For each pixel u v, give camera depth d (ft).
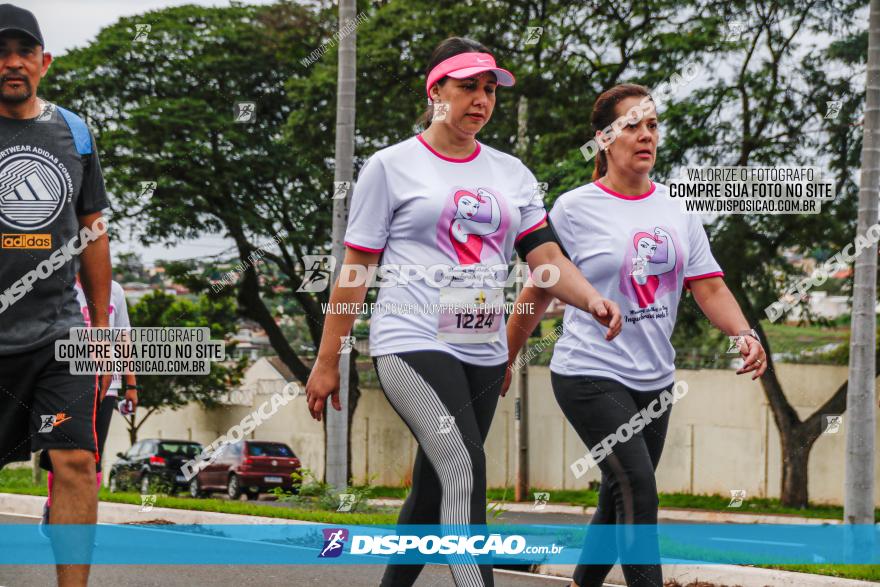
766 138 99.09
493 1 116.47
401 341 19.13
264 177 124.26
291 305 136.67
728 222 97.40
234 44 129.80
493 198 19.69
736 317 23.06
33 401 18.39
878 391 92.27
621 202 22.63
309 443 143.02
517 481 120.37
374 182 19.53
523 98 112.88
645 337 22.16
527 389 122.21
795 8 98.12
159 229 124.88
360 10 130.93
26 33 18.19
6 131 18.48
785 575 27.55
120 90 129.70
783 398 106.11
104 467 174.60
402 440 127.13
